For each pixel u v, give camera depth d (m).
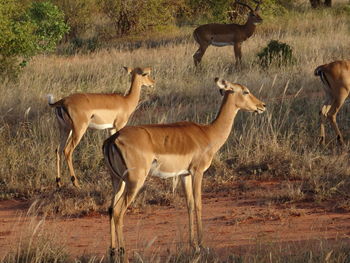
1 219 10.93
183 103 17.69
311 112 15.34
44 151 14.08
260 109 9.92
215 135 9.55
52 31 26.64
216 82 9.58
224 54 26.20
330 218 10.05
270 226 9.82
